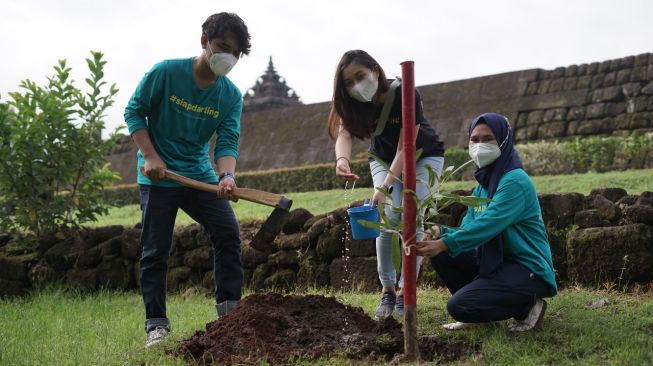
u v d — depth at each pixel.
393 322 3.81
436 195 3.49
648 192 5.00
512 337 3.61
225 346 3.64
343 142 4.55
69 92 7.66
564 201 5.18
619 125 14.03
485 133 3.85
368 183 12.69
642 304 4.08
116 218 10.85
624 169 11.63
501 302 3.66
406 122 3.37
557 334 3.60
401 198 4.35
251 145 18.78
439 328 3.93
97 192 7.89
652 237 4.73
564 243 5.08
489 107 15.56
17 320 5.46
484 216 3.65
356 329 3.86
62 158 7.59
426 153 4.44
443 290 5.22
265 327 3.74
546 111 14.90
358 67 4.09
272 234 4.12
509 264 3.76
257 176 14.34
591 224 5.03
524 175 3.82
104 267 7.03
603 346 3.41
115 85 7.73
